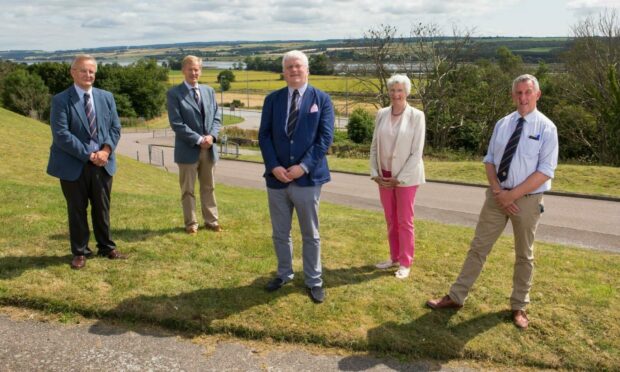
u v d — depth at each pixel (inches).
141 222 255.4
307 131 164.4
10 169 491.8
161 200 331.9
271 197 172.7
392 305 168.6
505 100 1336.1
